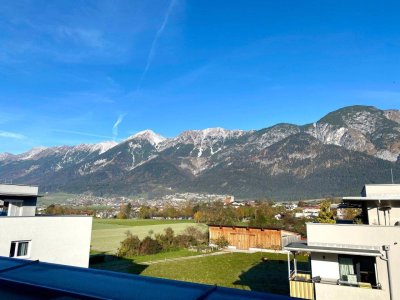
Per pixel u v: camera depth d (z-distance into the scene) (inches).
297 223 2150.6
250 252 1579.7
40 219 679.1
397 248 513.0
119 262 1264.8
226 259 1365.7
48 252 684.7
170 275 1027.9
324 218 1477.6
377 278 510.6
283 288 859.4
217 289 97.2
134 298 88.3
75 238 738.8
